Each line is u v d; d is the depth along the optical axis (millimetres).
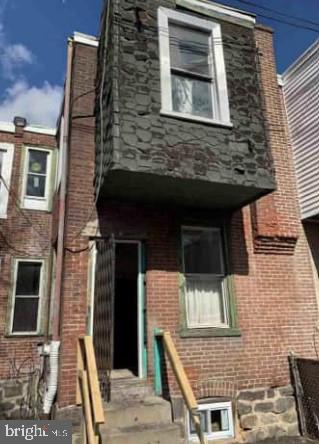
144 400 4938
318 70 7633
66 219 5820
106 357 4809
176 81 6023
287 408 5957
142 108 5305
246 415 5672
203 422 5422
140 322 5773
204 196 5949
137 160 4957
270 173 5879
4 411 7742
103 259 5414
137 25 5793
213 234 6660
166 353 5051
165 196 5918
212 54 6383
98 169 5781
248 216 6891
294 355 6312
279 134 7875
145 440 4137
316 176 7250
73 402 4934
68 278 5473
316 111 7531
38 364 7242
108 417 4379
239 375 5840
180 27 6301
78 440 4695
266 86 8078
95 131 6418
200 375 5617
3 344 8305
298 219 7359
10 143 9938
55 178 9562
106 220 5938
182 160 5266
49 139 10359
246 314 6234
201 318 6094
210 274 6379
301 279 6941
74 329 5285
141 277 5961
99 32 6953
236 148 5766
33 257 9156
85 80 6738
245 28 6824
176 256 6141
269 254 6836
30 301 8914
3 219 9203
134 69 5484
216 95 6137
